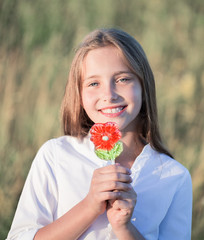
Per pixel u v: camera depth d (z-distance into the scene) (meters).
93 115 2.20
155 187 2.22
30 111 4.80
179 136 5.02
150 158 2.32
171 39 6.34
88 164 2.24
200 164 4.42
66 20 6.16
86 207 1.91
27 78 5.12
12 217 3.83
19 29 5.78
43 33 5.85
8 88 4.93
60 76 5.18
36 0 6.18
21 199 2.20
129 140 2.36
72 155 2.28
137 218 2.14
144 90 2.33
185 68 5.98
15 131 4.61
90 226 2.07
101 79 2.15
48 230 1.96
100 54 2.17
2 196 3.93
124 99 2.14
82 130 2.38
